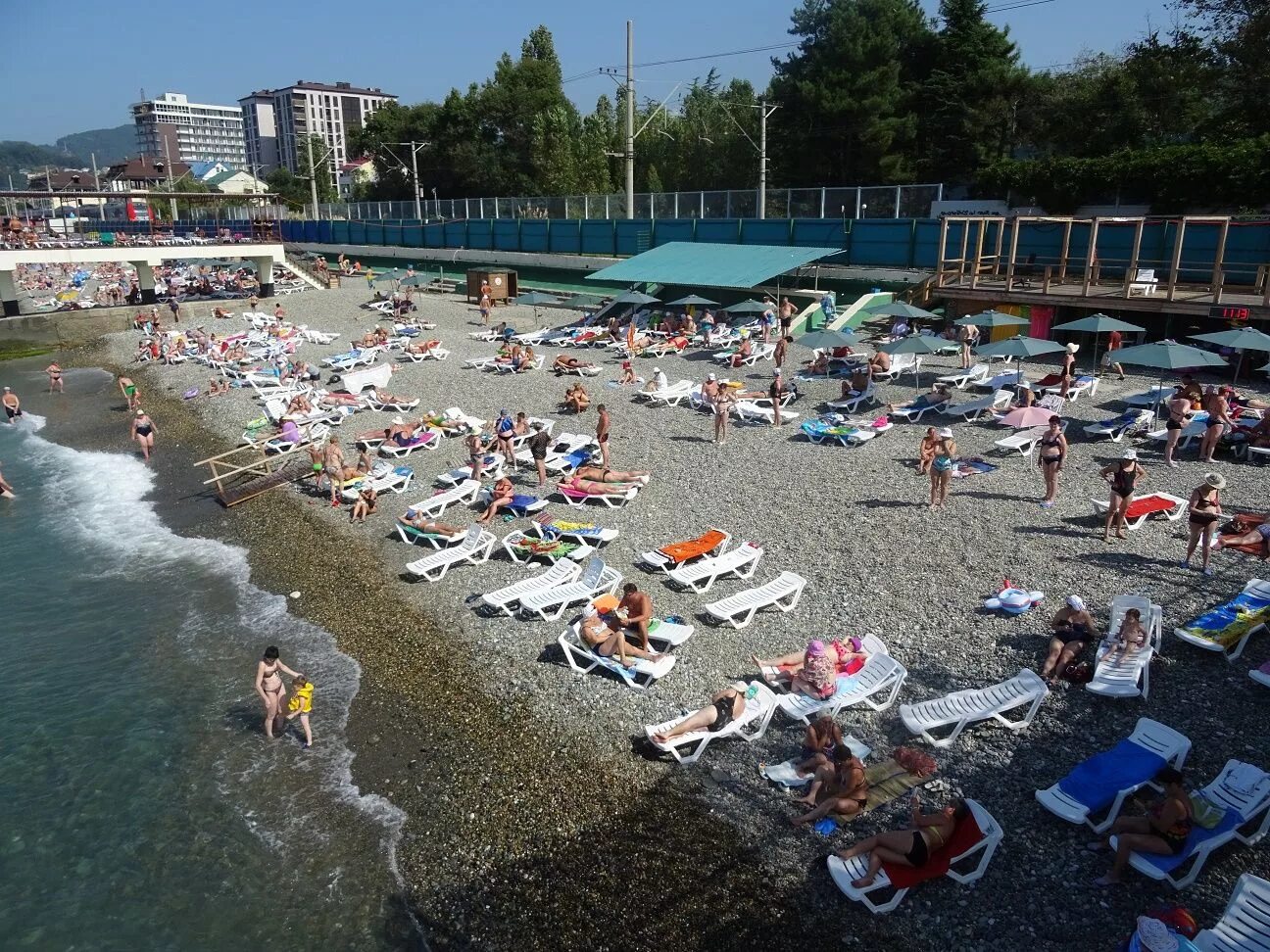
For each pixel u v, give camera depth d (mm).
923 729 10156
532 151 77125
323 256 72500
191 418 29438
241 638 14648
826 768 9555
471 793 10500
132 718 12578
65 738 12180
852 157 56281
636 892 8828
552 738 11227
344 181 127062
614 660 12188
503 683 12484
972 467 18469
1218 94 43844
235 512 20391
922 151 56406
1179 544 14516
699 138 70562
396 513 19109
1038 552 14516
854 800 9273
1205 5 41906
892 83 54500
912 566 14406
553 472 20359
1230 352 24281
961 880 8359
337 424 26203
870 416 22938
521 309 45938
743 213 43531
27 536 19891
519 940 8484
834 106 53625
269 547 18172
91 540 19500
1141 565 13836
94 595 16594
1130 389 23641
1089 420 21156
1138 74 47750
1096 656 11234
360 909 9047
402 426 23406
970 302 30594
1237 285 27703
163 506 21422
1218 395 18219
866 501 17172
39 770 11516
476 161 82125
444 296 52094
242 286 57312
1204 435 18375
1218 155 36062
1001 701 10328
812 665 10930
